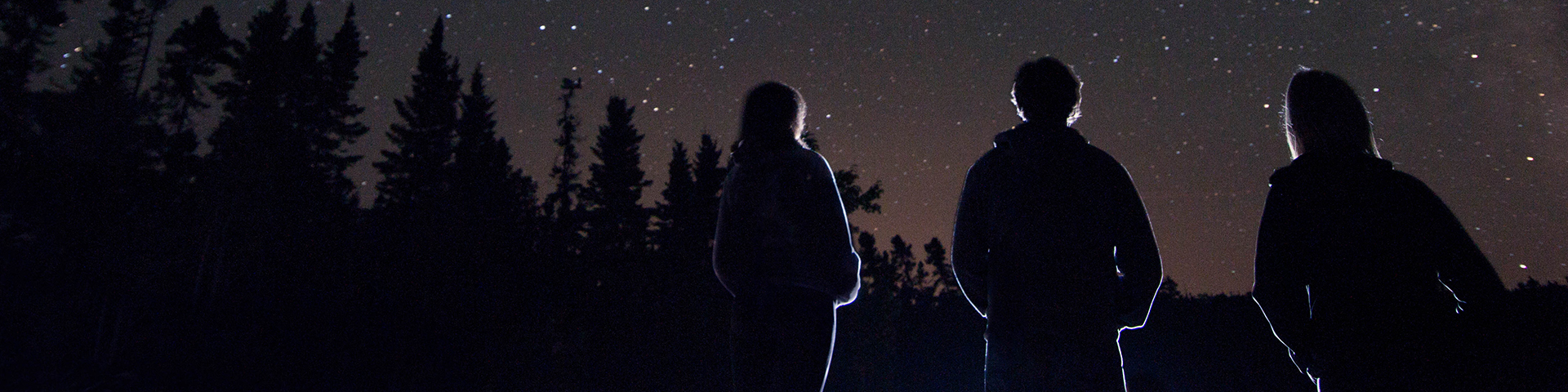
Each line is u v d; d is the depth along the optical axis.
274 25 31.14
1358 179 1.48
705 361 24.58
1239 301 18.22
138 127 23.59
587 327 26.39
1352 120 1.57
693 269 31.69
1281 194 1.59
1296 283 1.50
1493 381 1.25
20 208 9.88
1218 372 15.09
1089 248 1.57
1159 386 15.62
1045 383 1.50
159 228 24.91
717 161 38.06
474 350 21.92
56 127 20.69
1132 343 18.89
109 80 24.53
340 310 25.53
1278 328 1.55
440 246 31.09
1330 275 1.44
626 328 26.48
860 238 38.00
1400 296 1.35
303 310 24.98
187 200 27.12
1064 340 1.50
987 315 1.68
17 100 20.34
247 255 28.92
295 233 30.34
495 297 27.69
